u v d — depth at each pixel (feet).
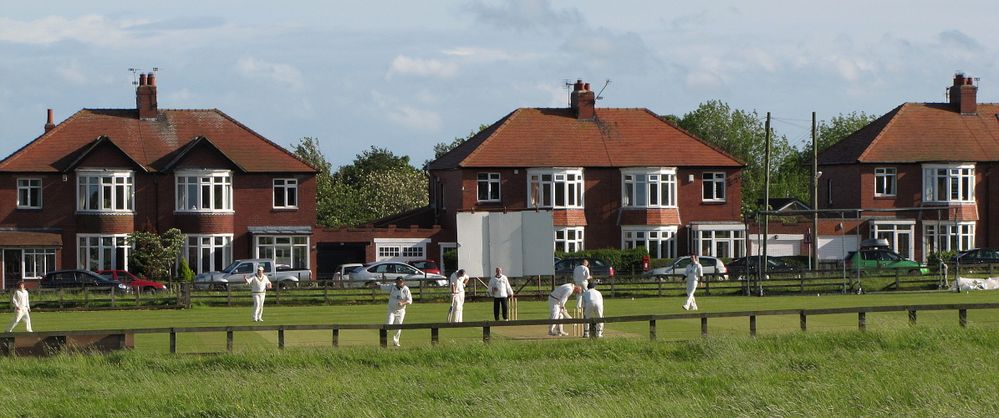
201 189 309.22
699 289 250.98
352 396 119.55
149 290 261.44
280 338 144.97
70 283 266.36
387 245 324.60
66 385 127.24
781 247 338.95
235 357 138.72
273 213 314.96
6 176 302.25
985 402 111.75
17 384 127.95
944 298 224.94
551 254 226.38
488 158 328.70
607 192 334.65
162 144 314.96
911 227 348.59
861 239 345.51
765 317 184.24
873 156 349.20
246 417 112.98
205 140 308.60
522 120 340.59
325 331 175.42
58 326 186.60
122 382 128.57
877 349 140.97
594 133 340.39
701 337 147.84
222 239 310.24
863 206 349.20
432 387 123.03
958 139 354.95
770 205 363.15
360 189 508.53
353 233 322.34
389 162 566.77
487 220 225.76
